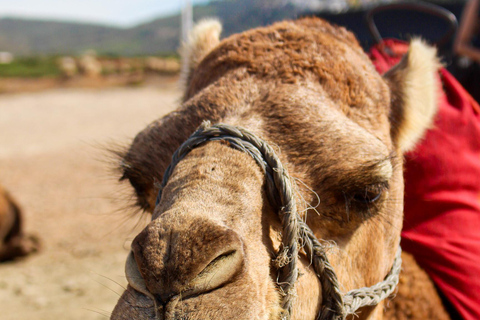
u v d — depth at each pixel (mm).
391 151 2818
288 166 2381
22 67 51750
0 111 27109
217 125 2332
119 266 8117
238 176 2199
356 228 2607
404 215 3621
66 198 12586
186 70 3518
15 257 9172
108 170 3148
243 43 2863
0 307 6621
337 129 2463
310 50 2756
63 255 9000
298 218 2299
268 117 2463
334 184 2418
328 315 2490
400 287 3402
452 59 5539
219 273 1927
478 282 3426
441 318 3424
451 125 3607
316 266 2398
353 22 6371
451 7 6070
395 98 3062
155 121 2752
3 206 9164
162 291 1899
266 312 2045
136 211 3070
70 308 6512
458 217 3518
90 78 44875
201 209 2049
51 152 17375
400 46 4195
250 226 2119
